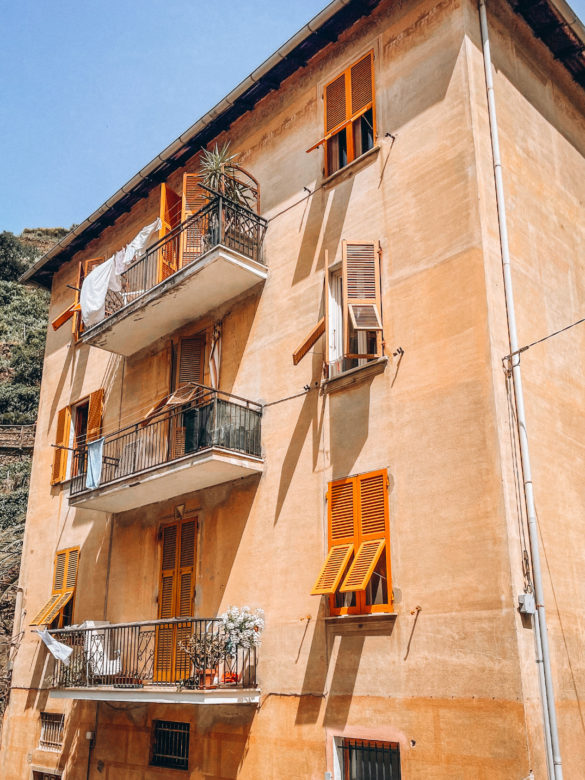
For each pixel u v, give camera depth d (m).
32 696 17.30
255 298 14.41
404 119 12.51
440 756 9.33
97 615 15.82
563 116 13.83
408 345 11.31
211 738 12.47
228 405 13.28
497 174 11.34
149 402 16.28
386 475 11.03
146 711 13.99
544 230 12.24
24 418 38.38
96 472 15.24
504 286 10.82
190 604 13.65
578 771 9.29
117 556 15.84
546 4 12.77
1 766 17.39
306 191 14.04
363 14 13.71
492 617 9.28
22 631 18.44
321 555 11.65
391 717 9.99
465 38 11.88
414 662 9.95
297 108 14.81
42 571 18.34
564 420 11.29
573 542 10.62
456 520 10.00
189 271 14.16
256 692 11.85
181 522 14.48
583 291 12.84
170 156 17.06
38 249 61.41
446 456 10.36
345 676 10.74
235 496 13.48
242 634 11.84
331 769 10.52
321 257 13.31
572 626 10.05
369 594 10.88
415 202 11.89
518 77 12.77
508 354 10.45
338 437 11.96
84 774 14.91
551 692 9.05
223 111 15.70
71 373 19.70
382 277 12.01
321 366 12.67
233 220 14.24
